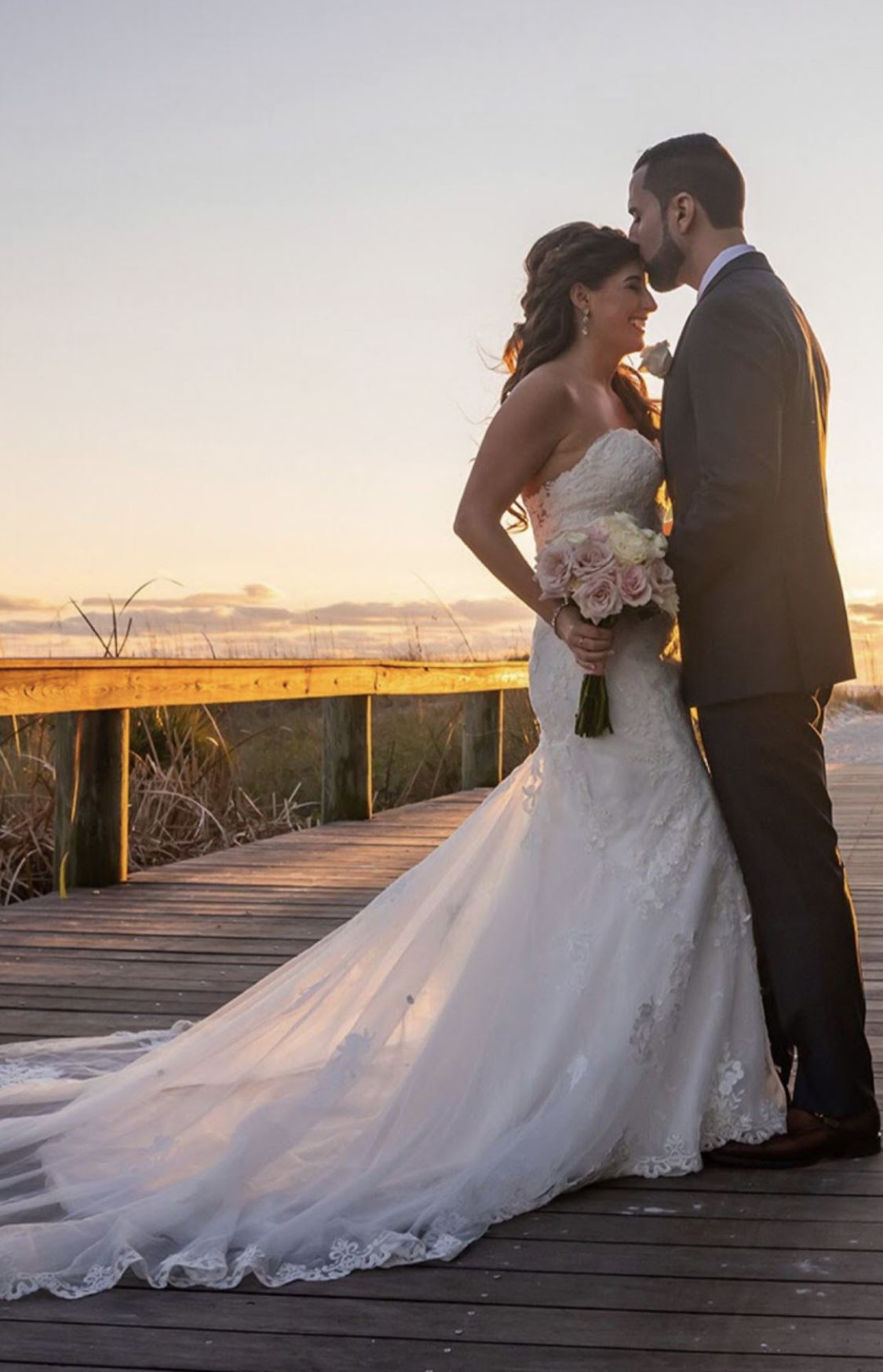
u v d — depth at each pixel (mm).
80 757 5824
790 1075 2980
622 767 2738
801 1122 2695
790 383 2652
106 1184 2510
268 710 9383
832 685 2703
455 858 2811
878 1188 2564
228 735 8586
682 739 2781
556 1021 2635
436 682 8656
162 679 5926
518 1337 2027
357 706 7992
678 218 2781
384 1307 2139
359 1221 2387
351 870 6262
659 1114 2662
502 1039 2623
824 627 2678
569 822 2758
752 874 2730
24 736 6523
